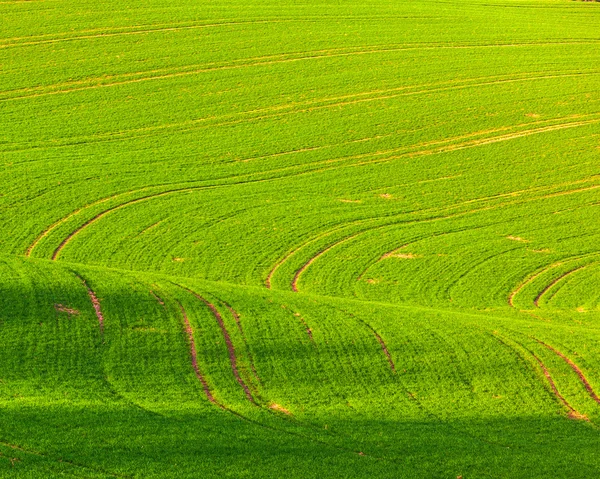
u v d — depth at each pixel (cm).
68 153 6034
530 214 5741
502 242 5288
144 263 4609
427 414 2761
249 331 3275
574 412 2898
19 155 5903
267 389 2861
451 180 6175
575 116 7269
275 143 6512
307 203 5631
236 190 5734
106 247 4753
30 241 4716
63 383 2647
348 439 2477
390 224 5434
